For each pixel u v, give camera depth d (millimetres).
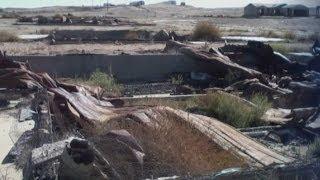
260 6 61812
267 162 5590
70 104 7441
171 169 5305
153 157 5469
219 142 6199
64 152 4797
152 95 11273
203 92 11461
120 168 5203
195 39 24484
